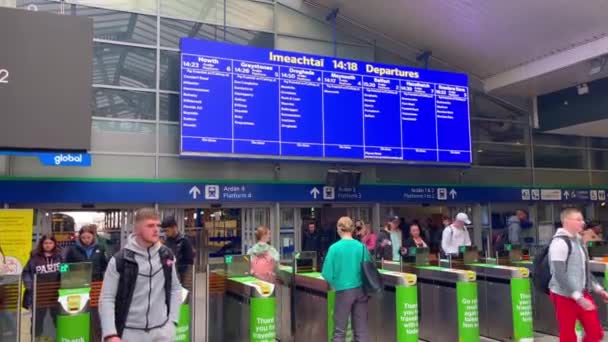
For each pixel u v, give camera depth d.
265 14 12.91
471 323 6.47
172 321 3.69
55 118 7.88
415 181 13.77
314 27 13.39
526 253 8.62
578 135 16.31
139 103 11.34
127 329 3.51
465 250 7.82
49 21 8.05
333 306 5.90
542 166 15.70
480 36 12.92
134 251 3.58
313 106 12.05
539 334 7.63
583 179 16.34
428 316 7.11
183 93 10.99
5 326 5.04
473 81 15.00
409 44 14.32
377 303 6.68
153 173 11.20
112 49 11.30
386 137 12.63
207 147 11.05
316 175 12.62
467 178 14.48
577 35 11.83
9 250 9.02
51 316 5.18
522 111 15.59
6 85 7.64
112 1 11.43
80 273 5.37
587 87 13.87
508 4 11.24
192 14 12.16
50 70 7.95
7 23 7.77
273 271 6.97
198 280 6.70
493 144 15.05
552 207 15.98
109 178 10.76
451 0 11.73
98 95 11.01
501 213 15.25
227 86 11.38
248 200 11.87
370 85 12.66
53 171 10.33
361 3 12.88
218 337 6.43
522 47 12.91
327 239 12.85
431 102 13.23
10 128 7.59
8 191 9.91
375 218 13.34
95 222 10.97
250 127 11.44
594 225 11.80
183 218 11.78
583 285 5.02
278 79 11.83
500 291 7.05
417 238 9.08
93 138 10.78
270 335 5.62
